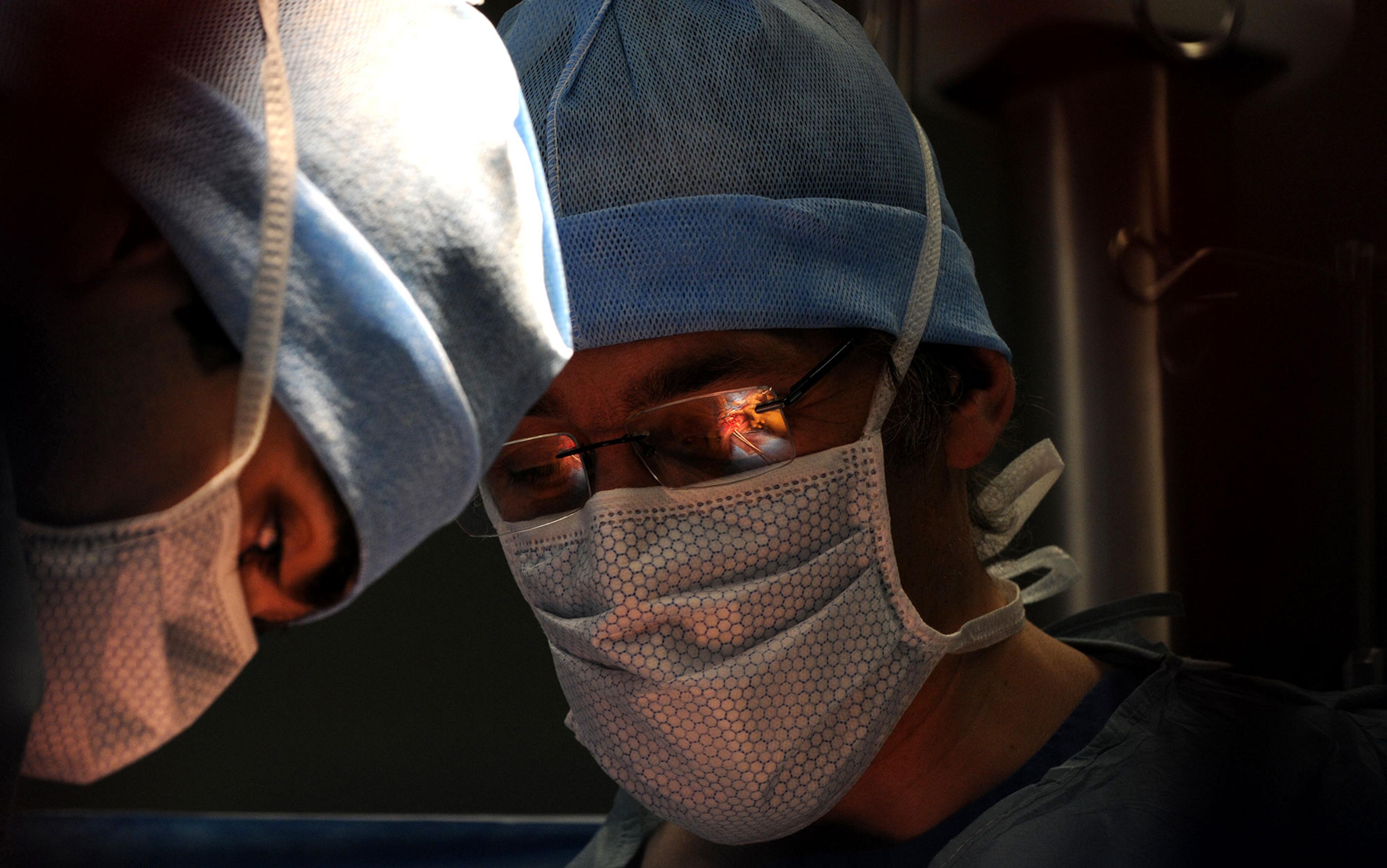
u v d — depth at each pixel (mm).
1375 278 1827
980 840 1192
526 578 1306
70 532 624
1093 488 1980
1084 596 2004
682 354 1182
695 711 1175
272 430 650
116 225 641
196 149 642
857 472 1212
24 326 623
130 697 655
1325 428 1871
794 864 1350
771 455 1198
